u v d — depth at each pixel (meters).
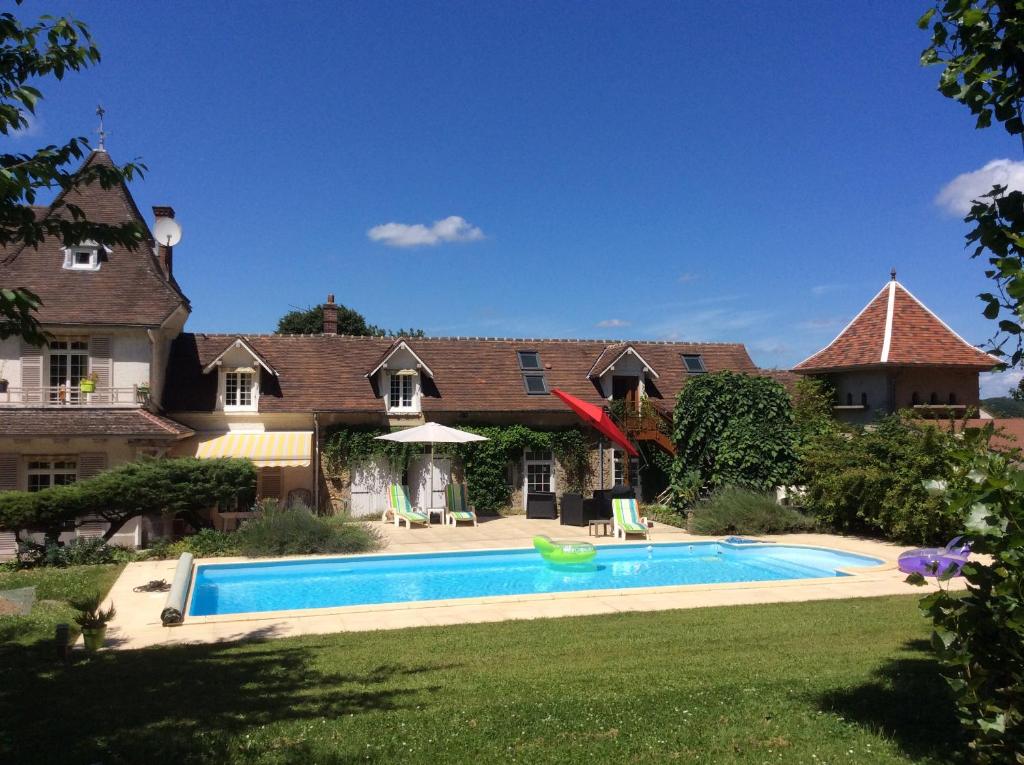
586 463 38.41
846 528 28.19
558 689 9.99
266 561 22.53
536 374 39.97
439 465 36.56
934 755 7.15
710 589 18.41
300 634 14.12
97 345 29.08
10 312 7.58
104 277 30.42
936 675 10.20
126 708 9.30
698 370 43.59
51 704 9.52
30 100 7.42
